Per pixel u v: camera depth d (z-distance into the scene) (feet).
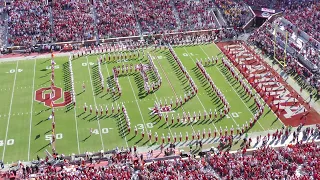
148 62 233.14
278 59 233.35
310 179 137.80
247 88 202.80
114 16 275.18
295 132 175.22
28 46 250.98
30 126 181.88
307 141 170.81
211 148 165.48
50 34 259.60
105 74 221.46
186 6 287.07
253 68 226.38
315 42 240.12
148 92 204.03
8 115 189.06
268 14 279.49
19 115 188.96
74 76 219.82
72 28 263.49
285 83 212.02
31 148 169.27
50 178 143.33
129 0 287.48
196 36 264.72
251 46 251.19
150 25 272.72
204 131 175.01
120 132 178.19
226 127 176.35
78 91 206.39
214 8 288.92
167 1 289.12
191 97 200.44
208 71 223.30
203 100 198.18
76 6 280.51
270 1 290.15
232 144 170.71
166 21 274.77
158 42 257.55
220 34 263.49
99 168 149.79
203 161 151.64
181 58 238.07
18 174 153.69
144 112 190.19
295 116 187.11
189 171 144.66
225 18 281.33
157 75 215.51
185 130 178.70
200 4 289.74
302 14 266.36
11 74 223.30
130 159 159.43
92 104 196.24
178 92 204.64
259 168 143.23
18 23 265.13
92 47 248.52
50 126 181.88
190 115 187.93
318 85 205.57
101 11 277.85
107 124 183.11
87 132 178.19
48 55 245.24
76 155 164.04
